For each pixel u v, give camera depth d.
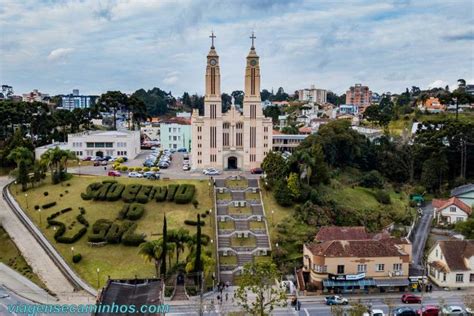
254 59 166.88
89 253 115.75
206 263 101.38
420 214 151.75
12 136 193.25
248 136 169.25
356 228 115.62
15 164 178.50
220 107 168.62
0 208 141.00
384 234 117.31
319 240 112.69
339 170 177.25
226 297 96.44
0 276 108.00
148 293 70.25
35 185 152.75
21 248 119.44
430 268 107.81
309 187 142.75
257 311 79.88
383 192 155.75
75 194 143.62
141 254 100.81
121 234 119.94
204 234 122.62
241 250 119.88
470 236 127.12
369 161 188.12
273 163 148.62
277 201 139.50
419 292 100.19
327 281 99.19
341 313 80.06
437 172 175.38
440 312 87.94
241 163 171.50
